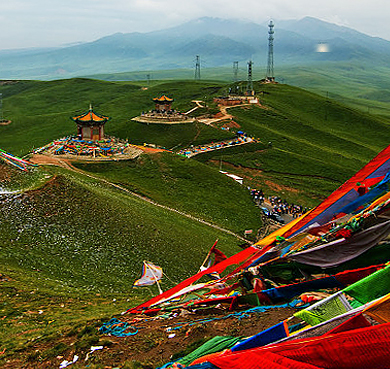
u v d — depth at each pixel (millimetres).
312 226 11422
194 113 176750
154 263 45062
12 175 54062
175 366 10305
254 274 12219
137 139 136000
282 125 181875
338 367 7199
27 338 20266
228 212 84812
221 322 15602
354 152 167000
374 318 8109
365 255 10453
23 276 34531
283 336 8961
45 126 199625
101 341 16641
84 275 38594
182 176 97250
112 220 51594
